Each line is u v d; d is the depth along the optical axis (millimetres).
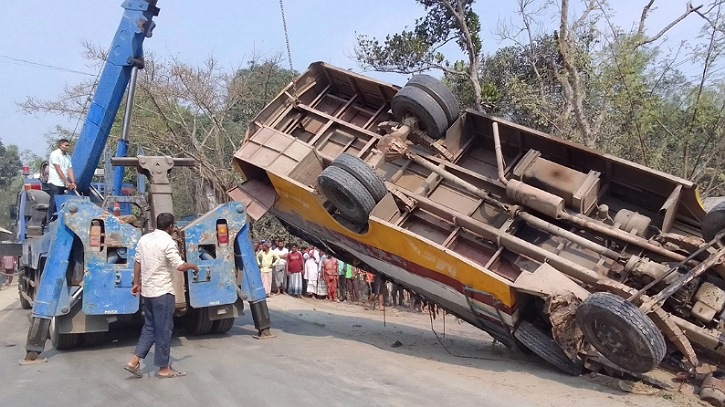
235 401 6062
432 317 10672
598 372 7641
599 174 8594
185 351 8594
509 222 8680
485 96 22297
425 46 24562
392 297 18656
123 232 8336
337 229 9547
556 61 23844
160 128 26156
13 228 15445
